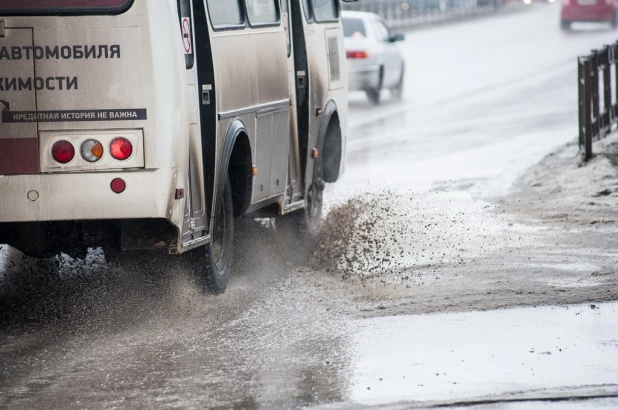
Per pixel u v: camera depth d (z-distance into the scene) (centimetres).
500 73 5956
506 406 966
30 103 1205
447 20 10869
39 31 1200
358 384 1053
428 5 11088
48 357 1168
